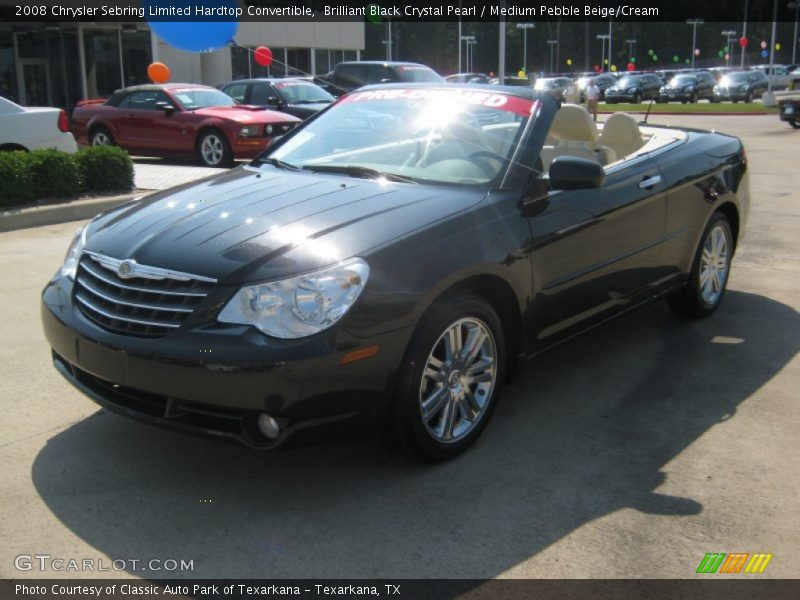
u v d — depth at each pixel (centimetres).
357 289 302
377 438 339
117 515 308
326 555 285
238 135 1299
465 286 348
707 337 521
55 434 373
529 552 287
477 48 9462
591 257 416
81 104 1530
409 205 352
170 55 2555
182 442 368
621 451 364
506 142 404
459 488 331
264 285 297
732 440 376
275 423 298
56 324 338
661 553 288
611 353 492
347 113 465
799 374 457
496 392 371
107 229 361
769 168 1330
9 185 835
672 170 485
